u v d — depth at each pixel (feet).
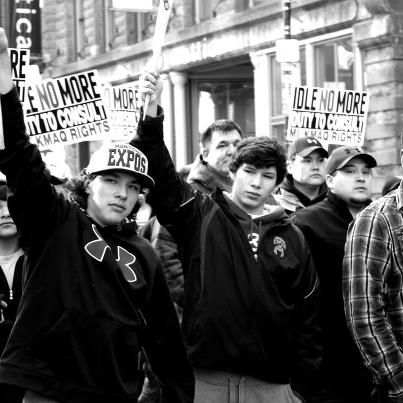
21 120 14.85
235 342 17.51
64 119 27.73
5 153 14.83
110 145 15.69
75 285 14.89
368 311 17.47
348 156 20.89
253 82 79.41
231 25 72.08
